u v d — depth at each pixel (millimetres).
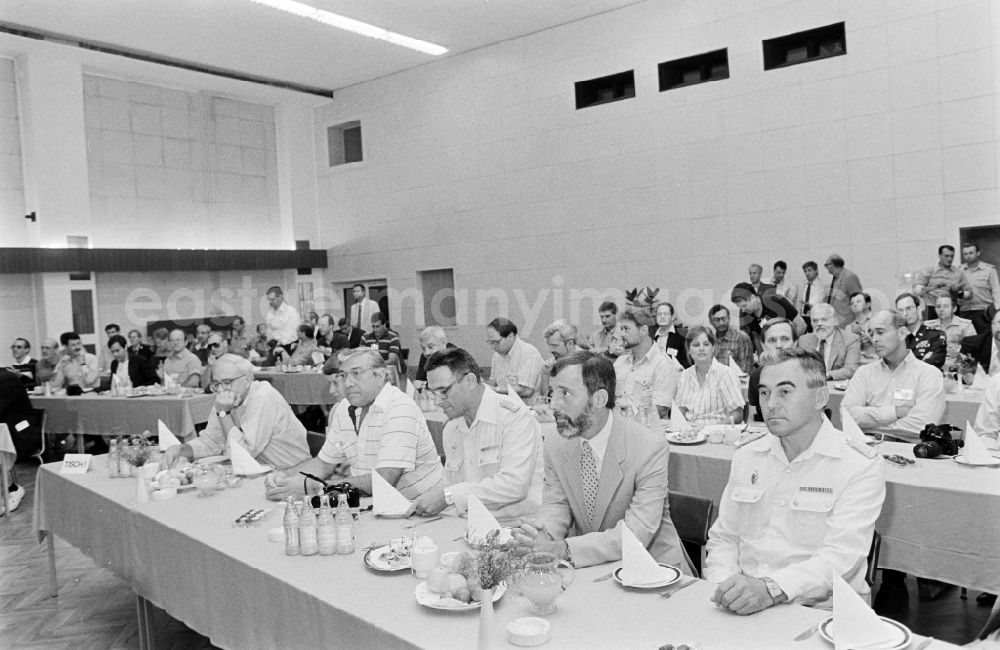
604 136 11727
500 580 1723
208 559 2598
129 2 10305
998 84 8648
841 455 2240
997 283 8750
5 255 11180
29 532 5535
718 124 10641
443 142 13648
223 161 14602
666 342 6992
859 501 2182
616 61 11516
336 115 15258
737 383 4848
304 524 2449
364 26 11641
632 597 1980
